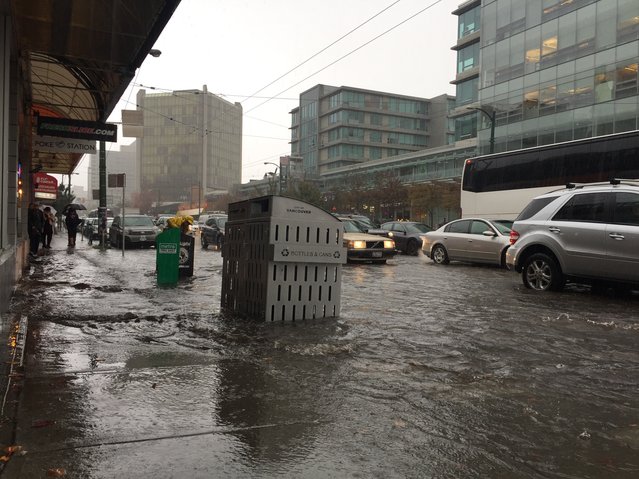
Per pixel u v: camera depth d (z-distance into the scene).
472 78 70.38
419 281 11.91
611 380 4.50
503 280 12.12
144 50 9.39
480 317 7.30
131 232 24.28
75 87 12.94
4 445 2.97
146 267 14.69
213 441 3.15
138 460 2.87
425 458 3.00
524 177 18.16
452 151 66.62
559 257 9.75
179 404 3.76
